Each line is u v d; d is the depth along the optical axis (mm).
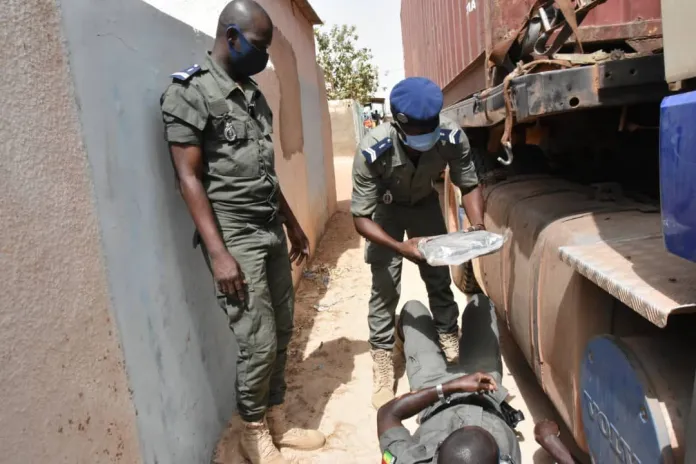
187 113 2230
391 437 2160
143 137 2275
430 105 2453
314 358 3852
